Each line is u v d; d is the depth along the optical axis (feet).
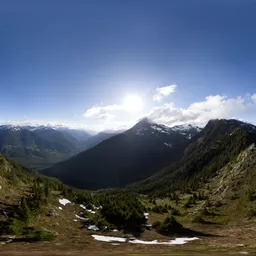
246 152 517.96
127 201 425.69
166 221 314.35
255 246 207.21
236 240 238.89
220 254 175.01
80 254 179.32
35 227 256.32
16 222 252.62
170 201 612.70
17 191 361.51
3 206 282.97
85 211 377.09
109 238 262.06
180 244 236.84
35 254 175.42
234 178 457.68
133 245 232.12
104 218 333.83
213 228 302.04
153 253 188.03
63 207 363.35
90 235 271.69
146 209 450.30
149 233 288.10
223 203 393.29
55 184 545.85
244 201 355.77
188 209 450.71
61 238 245.65
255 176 410.72
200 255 171.83
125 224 320.29
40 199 324.60
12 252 182.50
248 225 286.87
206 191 567.59
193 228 309.42
